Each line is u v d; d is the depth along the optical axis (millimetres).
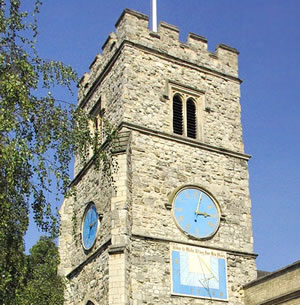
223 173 25484
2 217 12523
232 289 22984
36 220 13781
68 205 27672
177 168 24156
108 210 22844
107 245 21922
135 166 23078
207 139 25828
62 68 14820
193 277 22156
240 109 27812
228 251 23672
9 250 13484
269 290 21812
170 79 26016
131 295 20375
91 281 22969
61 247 26578
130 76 24922
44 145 13617
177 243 22438
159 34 26734
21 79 13617
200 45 27969
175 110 25859
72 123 15039
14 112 13227
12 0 14281
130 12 26297
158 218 22547
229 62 28688
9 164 12344
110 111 25531
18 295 13133
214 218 24062
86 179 26688
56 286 18578
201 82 27062
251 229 25016
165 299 21078
